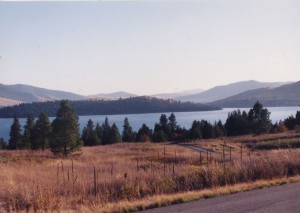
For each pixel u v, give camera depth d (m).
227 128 100.44
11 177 17.88
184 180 16.03
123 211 11.00
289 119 102.06
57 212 11.26
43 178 18.20
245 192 13.68
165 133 99.31
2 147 93.06
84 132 96.00
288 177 17.20
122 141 105.81
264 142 62.25
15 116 83.50
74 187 15.06
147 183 15.28
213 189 14.21
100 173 21.72
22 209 11.99
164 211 10.67
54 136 45.78
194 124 96.25
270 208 10.84
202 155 40.53
